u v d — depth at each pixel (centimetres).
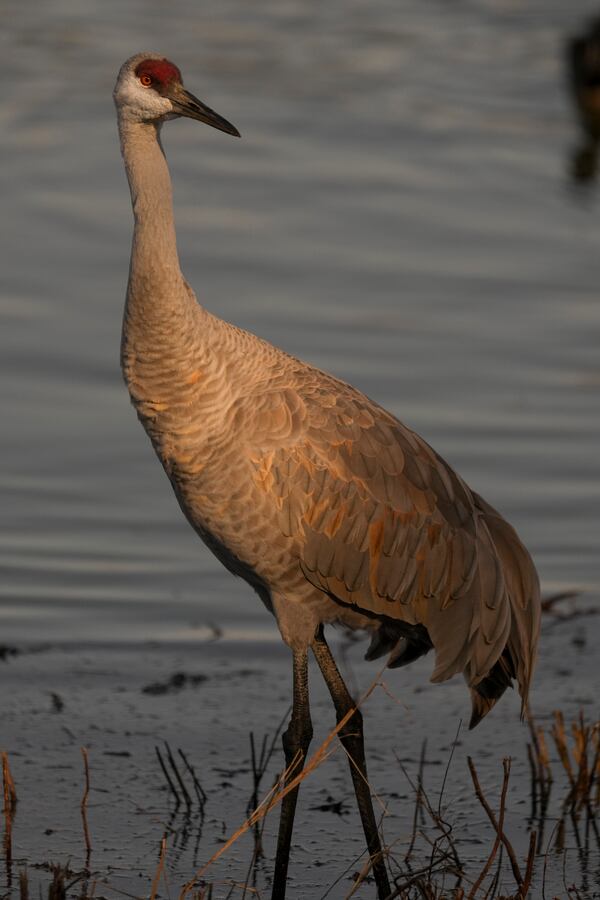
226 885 894
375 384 1662
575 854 930
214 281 1952
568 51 3328
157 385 883
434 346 1772
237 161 2505
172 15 3662
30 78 2975
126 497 1448
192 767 1028
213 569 1345
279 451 883
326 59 3309
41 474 1476
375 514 904
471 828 962
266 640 1238
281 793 846
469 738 1087
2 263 1988
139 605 1279
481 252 2116
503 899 844
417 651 989
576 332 1830
